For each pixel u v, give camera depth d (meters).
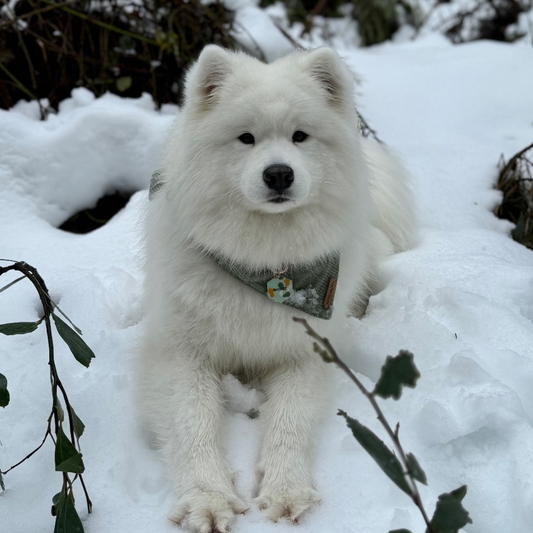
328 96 1.09
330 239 1.09
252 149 1.04
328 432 1.05
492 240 1.43
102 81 1.82
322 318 1.10
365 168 1.14
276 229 1.06
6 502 0.97
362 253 1.19
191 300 1.08
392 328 1.20
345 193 1.08
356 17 2.97
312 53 1.09
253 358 1.12
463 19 2.81
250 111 1.04
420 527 0.91
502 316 1.19
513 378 1.10
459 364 1.10
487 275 1.30
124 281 1.33
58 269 1.38
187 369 1.08
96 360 1.18
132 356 1.16
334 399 1.10
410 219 1.46
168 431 1.02
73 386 1.13
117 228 1.49
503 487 0.98
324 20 2.85
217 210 1.06
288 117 1.04
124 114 1.62
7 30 1.77
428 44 2.60
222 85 1.07
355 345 1.20
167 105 1.87
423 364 1.13
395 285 1.31
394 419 1.06
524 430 1.02
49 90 1.81
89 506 0.94
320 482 0.99
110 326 1.26
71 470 0.87
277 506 0.94
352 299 1.24
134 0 1.93
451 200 1.59
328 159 1.07
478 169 1.67
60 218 1.59
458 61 2.13
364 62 2.19
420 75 2.08
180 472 0.98
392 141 1.81
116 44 1.88
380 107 1.95
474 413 1.04
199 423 1.02
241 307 1.08
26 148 1.55
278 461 0.99
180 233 1.09
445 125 1.87
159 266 1.12
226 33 1.95
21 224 1.49
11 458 1.02
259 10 2.11
